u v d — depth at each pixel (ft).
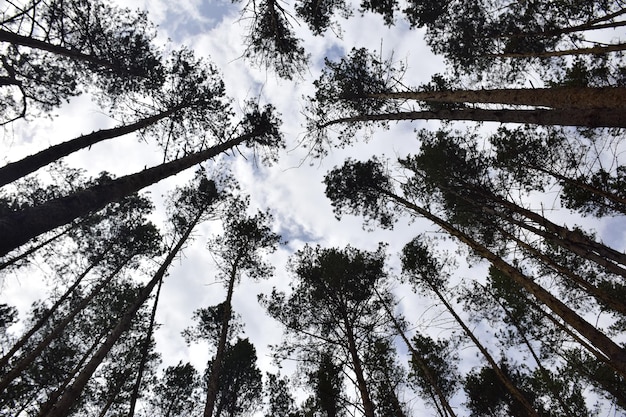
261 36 26.73
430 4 32.63
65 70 28.17
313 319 40.22
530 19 27.91
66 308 45.09
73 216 10.55
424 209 40.19
